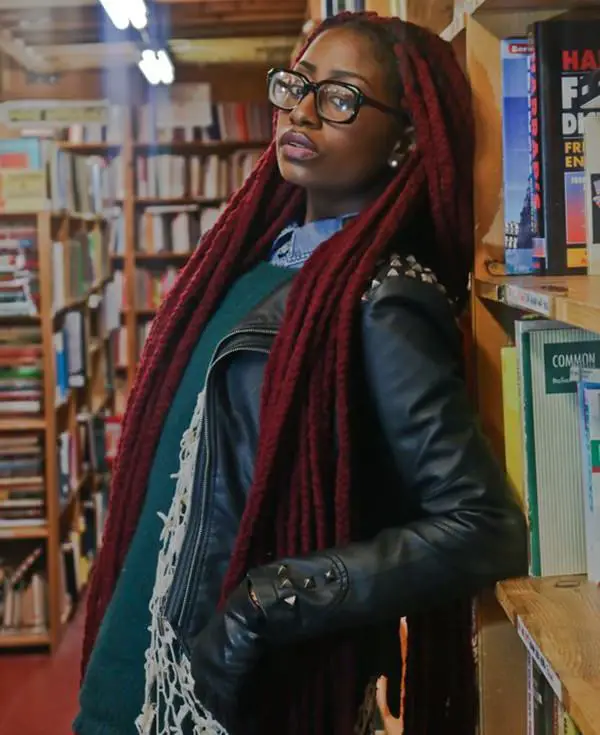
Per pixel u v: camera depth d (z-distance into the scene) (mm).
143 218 6359
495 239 1199
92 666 1248
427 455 1021
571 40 1094
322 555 1017
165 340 1270
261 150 6281
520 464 1126
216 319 1242
